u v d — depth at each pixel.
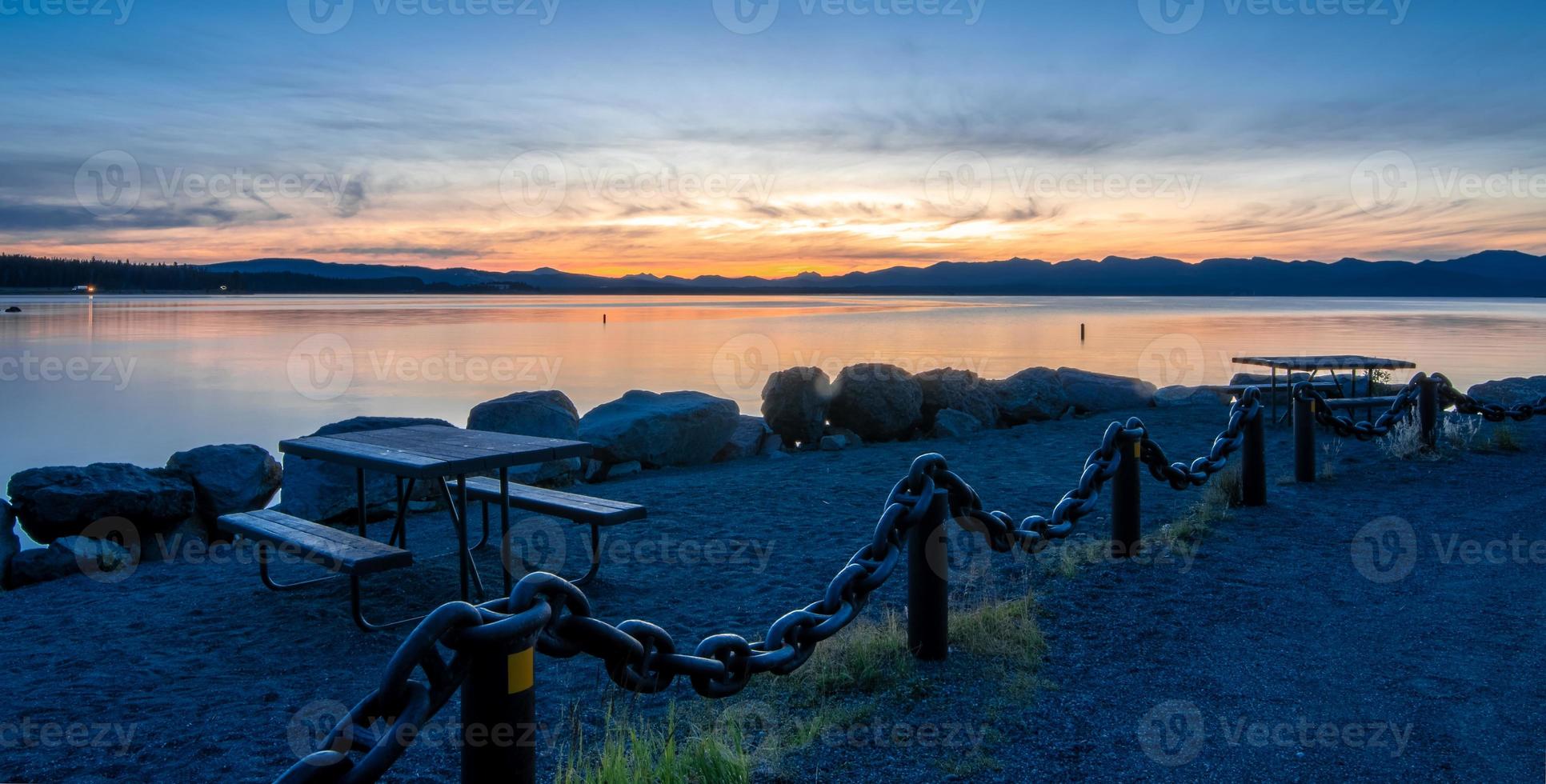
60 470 7.68
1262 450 7.80
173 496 7.82
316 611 5.70
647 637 2.88
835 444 12.95
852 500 8.92
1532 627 4.87
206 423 19.86
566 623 2.54
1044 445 12.30
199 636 5.28
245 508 8.43
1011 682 4.15
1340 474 9.30
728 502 8.91
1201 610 5.19
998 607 4.96
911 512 4.21
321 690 4.43
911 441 13.55
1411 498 8.18
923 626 4.37
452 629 2.15
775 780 3.32
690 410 11.77
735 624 5.27
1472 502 7.98
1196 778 3.29
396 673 2.06
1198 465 7.16
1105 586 5.62
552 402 11.73
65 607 5.97
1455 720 3.76
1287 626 4.91
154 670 4.73
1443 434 11.39
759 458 12.40
